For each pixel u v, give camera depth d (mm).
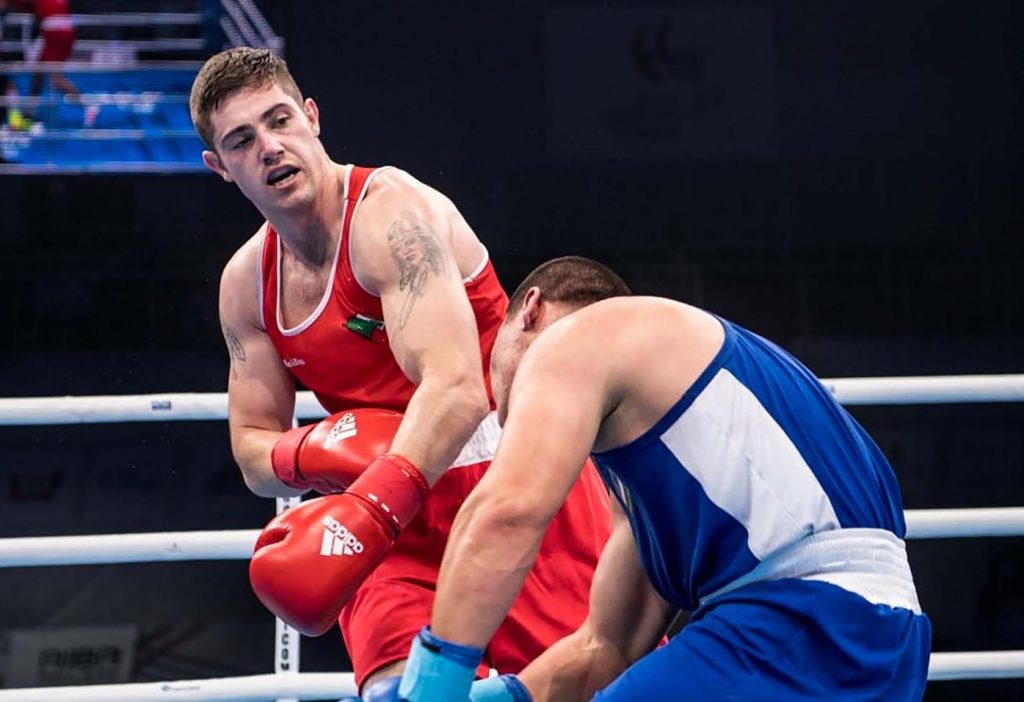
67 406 4359
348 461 3434
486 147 14195
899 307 13914
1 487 10938
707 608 2779
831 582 2686
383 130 14172
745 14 14180
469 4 14172
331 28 14078
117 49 13148
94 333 12930
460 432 3332
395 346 3473
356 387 3793
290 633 4414
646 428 2721
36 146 12891
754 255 14117
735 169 14227
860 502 2779
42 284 12984
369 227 3572
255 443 3807
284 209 3570
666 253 14156
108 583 9789
